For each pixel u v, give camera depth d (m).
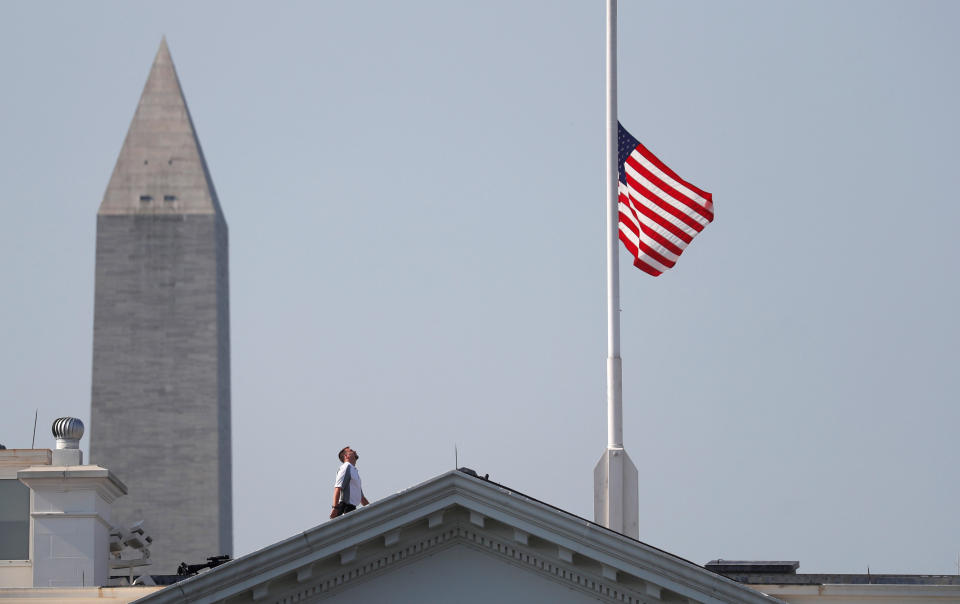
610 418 157.38
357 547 140.12
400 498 139.25
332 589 141.88
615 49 165.00
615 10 165.50
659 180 166.25
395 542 140.50
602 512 154.88
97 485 175.00
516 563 142.00
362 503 153.75
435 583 142.25
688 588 138.62
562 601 141.62
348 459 153.50
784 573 154.62
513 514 139.25
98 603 151.88
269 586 140.38
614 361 158.50
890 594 146.25
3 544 176.38
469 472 141.12
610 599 141.25
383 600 142.12
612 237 161.12
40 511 174.00
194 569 175.62
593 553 139.00
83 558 173.50
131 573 189.62
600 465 155.62
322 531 139.25
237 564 139.12
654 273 165.75
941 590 146.12
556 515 138.75
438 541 142.12
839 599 146.38
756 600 138.25
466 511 140.75
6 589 151.75
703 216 165.62
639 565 138.75
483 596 141.88
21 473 174.38
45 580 172.88
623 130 168.12
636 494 155.00
